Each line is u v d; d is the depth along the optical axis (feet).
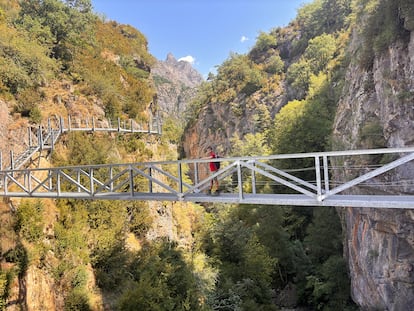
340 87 90.58
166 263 45.03
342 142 60.13
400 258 42.11
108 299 41.63
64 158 52.11
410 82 40.73
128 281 45.62
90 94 73.97
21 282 33.88
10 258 33.88
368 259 49.32
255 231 77.30
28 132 48.96
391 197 19.22
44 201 41.32
